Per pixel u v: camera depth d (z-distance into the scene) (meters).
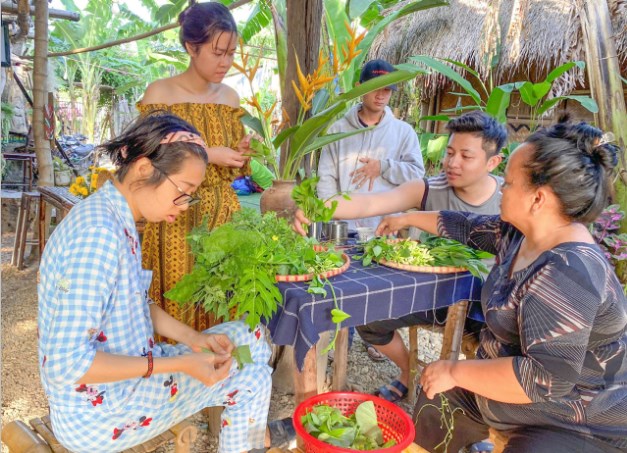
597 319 1.45
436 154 5.70
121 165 1.47
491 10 4.86
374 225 3.55
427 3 3.82
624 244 3.93
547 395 1.44
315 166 4.03
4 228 6.96
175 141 1.43
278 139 2.65
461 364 1.62
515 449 1.55
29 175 8.32
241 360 1.66
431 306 2.07
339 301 1.78
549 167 1.46
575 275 1.41
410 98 6.82
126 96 16.64
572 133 1.49
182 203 1.49
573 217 1.51
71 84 14.69
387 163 3.40
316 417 1.60
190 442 1.70
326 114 2.45
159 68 15.51
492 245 2.13
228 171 2.50
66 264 1.31
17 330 3.69
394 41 6.21
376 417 1.67
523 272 1.56
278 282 1.85
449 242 2.23
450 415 1.96
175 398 1.58
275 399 2.82
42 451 1.53
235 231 1.87
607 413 1.49
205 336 1.72
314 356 1.89
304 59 3.39
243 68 2.46
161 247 2.36
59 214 5.00
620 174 3.98
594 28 4.12
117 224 1.41
